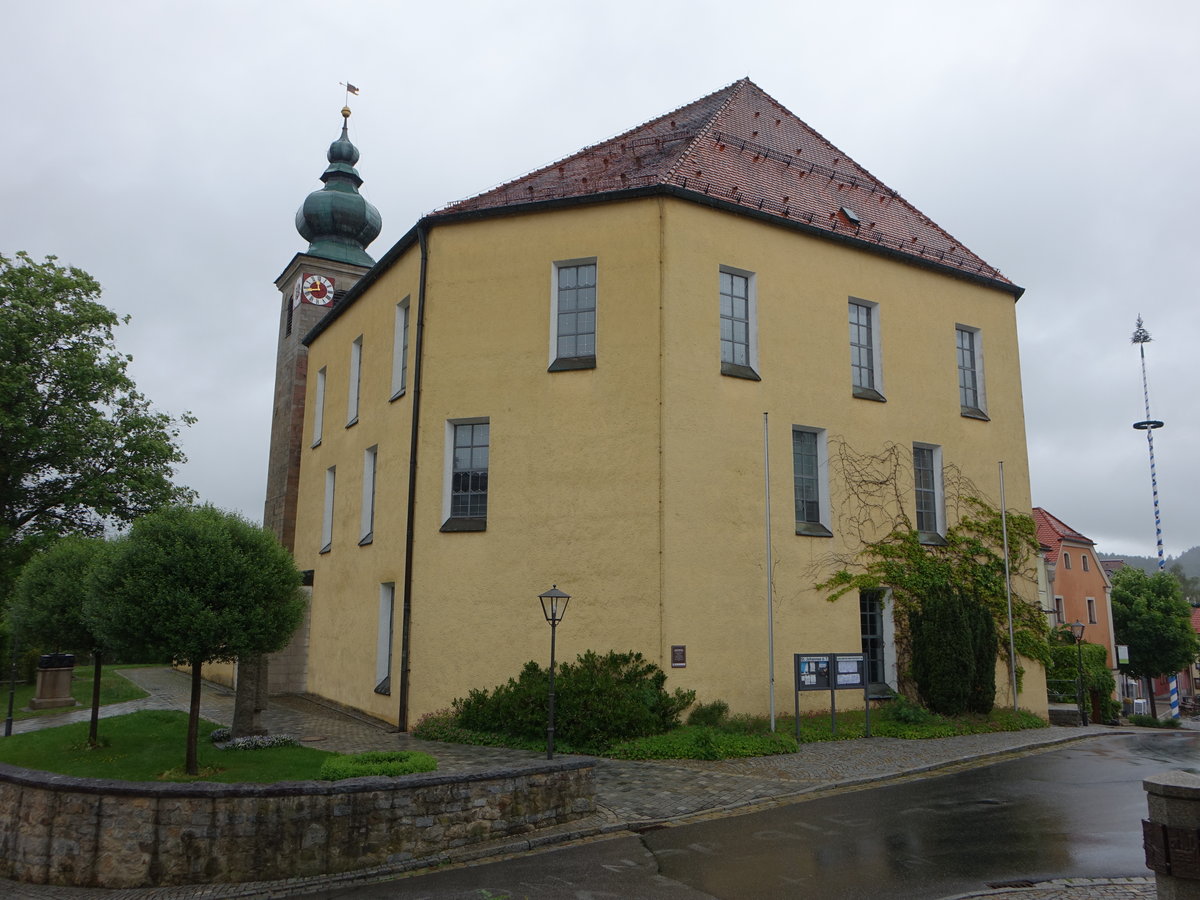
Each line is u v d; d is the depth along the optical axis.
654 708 15.52
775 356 18.86
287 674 24.16
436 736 16.33
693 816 11.20
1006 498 22.73
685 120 22.64
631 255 17.67
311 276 31.38
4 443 28.30
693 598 16.61
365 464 21.95
